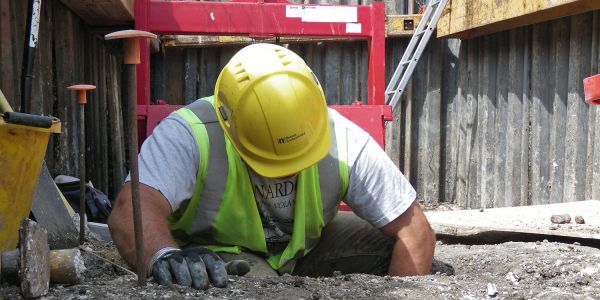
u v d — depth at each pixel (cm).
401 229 357
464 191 894
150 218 305
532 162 765
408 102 921
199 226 352
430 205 907
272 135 322
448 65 916
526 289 318
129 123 271
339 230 403
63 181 563
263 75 326
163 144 333
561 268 368
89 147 737
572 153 695
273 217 357
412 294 293
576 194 684
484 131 847
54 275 281
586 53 677
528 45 771
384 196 357
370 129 573
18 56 516
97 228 523
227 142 342
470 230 550
